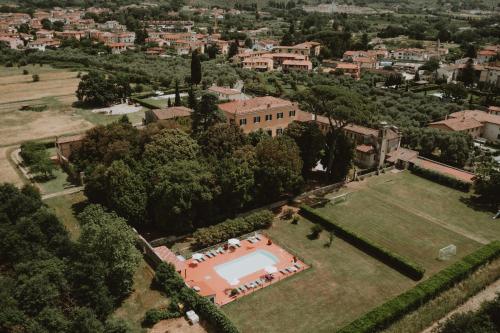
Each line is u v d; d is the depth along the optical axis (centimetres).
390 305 4662
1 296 4091
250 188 6844
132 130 8006
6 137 11112
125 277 4881
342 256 5944
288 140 7662
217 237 6081
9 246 5069
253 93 15962
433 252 6081
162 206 6134
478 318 4106
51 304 4203
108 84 14625
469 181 8244
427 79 19125
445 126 10888
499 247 5881
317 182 8450
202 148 7425
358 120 7688
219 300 4978
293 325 4591
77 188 7988
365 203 7612
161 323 4572
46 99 15300
